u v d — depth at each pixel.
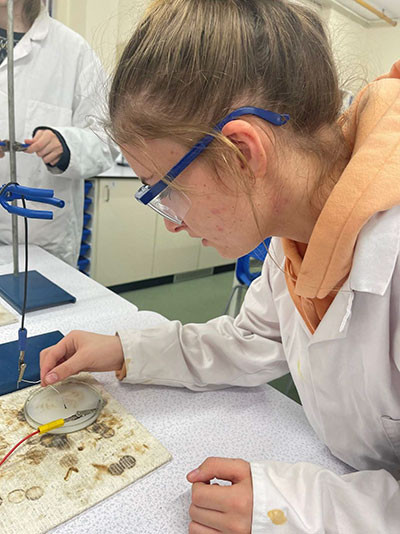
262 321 0.79
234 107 0.43
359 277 0.44
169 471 0.55
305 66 0.45
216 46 0.41
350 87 0.53
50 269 1.26
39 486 0.49
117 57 0.49
